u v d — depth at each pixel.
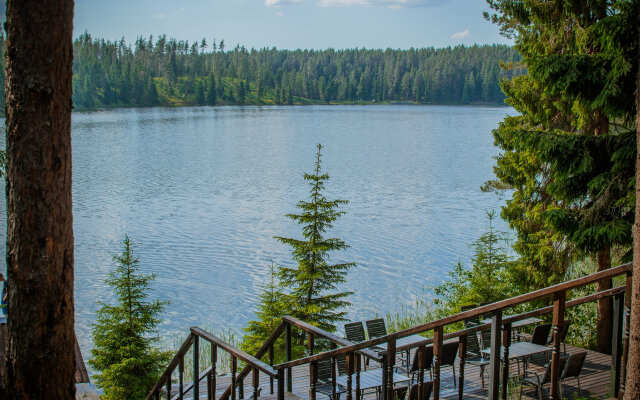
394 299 22.19
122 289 12.81
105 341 12.31
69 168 4.15
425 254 28.62
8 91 3.99
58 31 3.98
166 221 36.06
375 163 67.19
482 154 77.06
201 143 91.31
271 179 55.03
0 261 28.56
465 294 15.24
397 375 6.85
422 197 45.06
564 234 10.73
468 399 7.96
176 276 24.94
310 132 113.00
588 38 11.45
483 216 37.69
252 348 13.25
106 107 197.50
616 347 4.60
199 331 5.71
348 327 10.62
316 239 14.06
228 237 32.03
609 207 9.85
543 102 14.06
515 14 13.41
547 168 14.86
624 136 9.44
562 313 3.79
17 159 3.99
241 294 22.78
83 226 34.34
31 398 4.13
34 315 4.07
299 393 7.89
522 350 8.08
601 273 3.88
